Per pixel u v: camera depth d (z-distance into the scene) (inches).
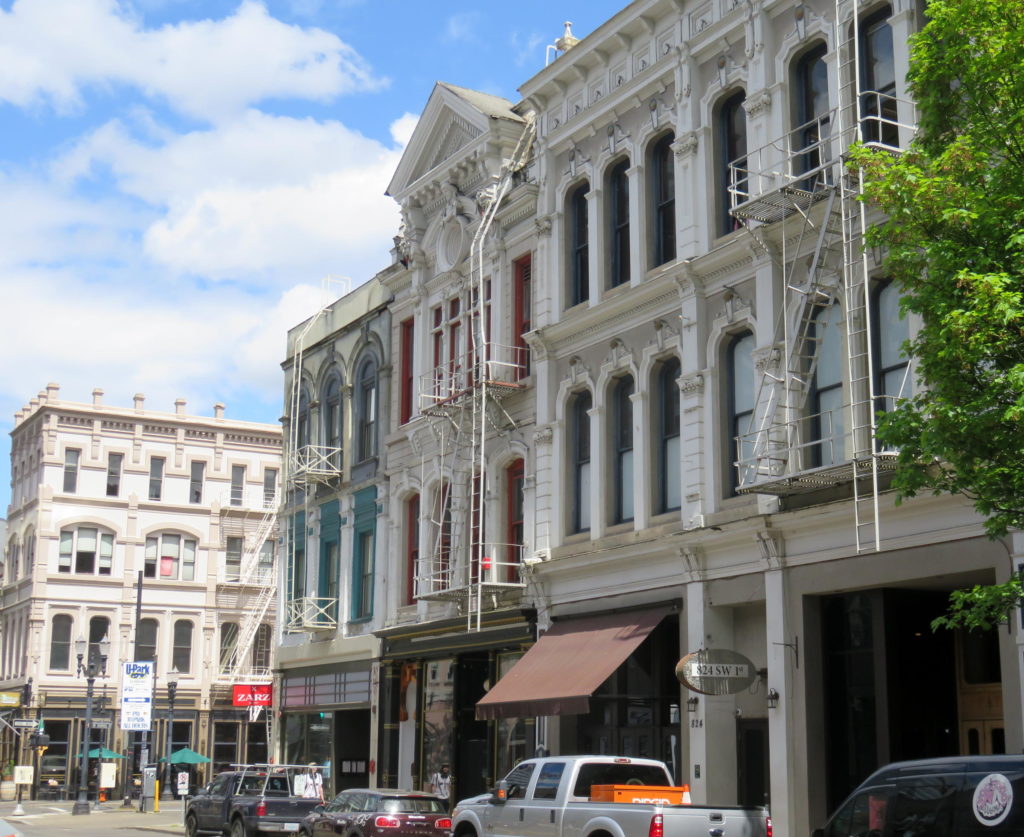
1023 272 509.7
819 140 863.7
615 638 990.4
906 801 459.8
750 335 948.6
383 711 1376.7
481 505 1148.5
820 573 853.8
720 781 927.7
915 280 561.6
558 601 1105.4
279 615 1674.5
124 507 2731.3
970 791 437.7
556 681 989.2
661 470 1023.0
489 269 1278.3
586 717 1082.7
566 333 1125.7
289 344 1739.7
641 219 1053.8
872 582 812.0
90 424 2736.2
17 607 2719.0
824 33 898.1
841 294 853.2
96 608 2664.9
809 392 883.4
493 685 1187.3
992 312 498.3
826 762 848.9
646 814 659.4
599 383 1083.9
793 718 857.5
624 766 747.4
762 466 875.4
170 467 2795.3
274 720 1647.4
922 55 564.7
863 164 585.0
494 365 1226.0
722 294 964.6
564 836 715.4
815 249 876.0
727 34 983.0
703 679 859.4
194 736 2677.2
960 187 532.1
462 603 1240.2
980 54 551.8
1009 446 512.7
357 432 1529.3
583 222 1152.8
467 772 1243.8
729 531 909.2
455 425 1267.2
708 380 964.6
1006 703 718.5
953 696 845.2
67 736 2600.9
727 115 995.9
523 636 1132.5
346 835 925.8
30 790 2507.4
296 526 1667.1
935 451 531.5
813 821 836.0
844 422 843.4
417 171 1434.5
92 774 2593.5
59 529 2669.8
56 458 2694.4
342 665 1486.2
